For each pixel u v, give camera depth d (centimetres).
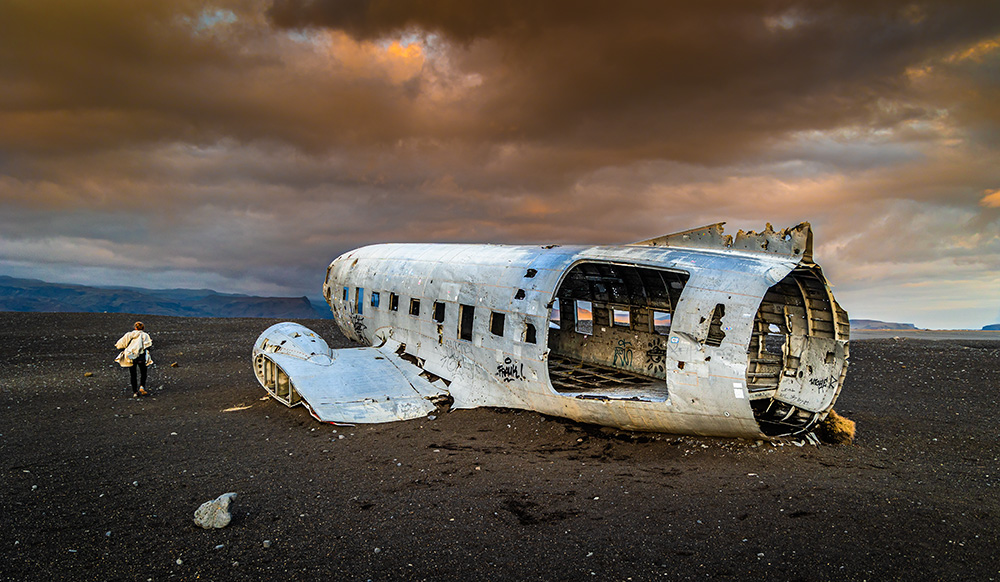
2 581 420
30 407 1095
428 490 625
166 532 512
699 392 742
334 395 994
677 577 425
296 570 441
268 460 745
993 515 520
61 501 591
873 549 456
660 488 616
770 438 755
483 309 1009
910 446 791
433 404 1020
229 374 1484
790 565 436
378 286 1298
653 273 1048
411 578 429
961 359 1656
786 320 920
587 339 1259
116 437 868
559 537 498
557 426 883
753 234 819
